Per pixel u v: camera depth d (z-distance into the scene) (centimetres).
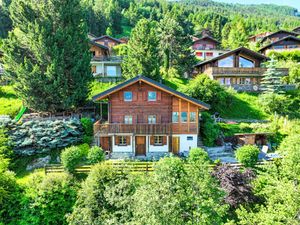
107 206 1570
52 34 3022
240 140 2855
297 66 4716
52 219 1823
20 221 1812
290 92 4100
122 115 2725
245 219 1385
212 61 4503
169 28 4797
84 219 1524
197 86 3606
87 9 9381
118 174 1700
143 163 2220
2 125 2570
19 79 2962
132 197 1435
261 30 11969
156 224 1146
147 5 17875
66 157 2138
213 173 1833
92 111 3444
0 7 7844
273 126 3117
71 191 1898
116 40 6769
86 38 3331
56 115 3161
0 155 2116
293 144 1834
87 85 3241
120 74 4941
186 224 1216
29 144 2530
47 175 1986
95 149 2308
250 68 4316
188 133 2698
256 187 1714
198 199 1252
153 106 2717
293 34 6825
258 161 2306
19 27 3086
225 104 3656
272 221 1260
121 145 2717
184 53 4903
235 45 7875
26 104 3030
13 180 1948
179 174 1368
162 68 4853
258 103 3809
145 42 3831
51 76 2891
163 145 2727
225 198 1653
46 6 3062
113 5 12294
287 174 1570
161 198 1219
